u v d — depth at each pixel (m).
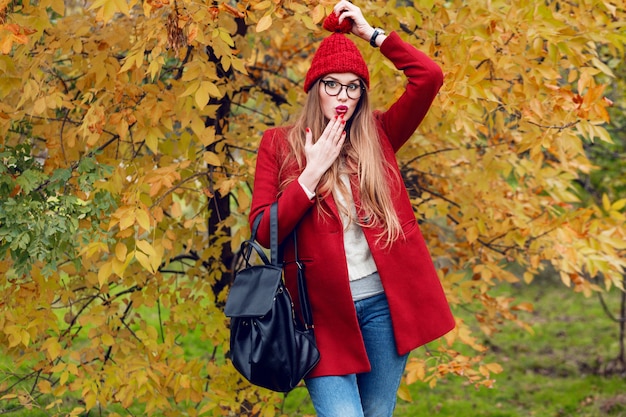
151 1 2.60
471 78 2.85
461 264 4.45
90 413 4.89
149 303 3.56
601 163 6.68
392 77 3.46
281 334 2.21
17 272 3.04
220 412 3.48
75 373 3.29
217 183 3.46
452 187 4.36
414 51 2.38
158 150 3.46
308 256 2.29
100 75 3.12
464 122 3.09
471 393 7.04
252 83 4.55
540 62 3.45
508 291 11.88
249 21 3.59
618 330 9.41
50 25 3.03
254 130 4.04
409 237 2.35
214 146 3.78
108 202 3.08
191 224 3.40
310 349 2.25
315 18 2.60
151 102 3.05
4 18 2.73
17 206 2.93
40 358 3.68
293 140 2.37
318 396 2.29
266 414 3.46
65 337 3.69
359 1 3.18
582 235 3.72
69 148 3.38
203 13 2.71
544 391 7.16
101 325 3.47
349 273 2.31
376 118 2.47
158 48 2.80
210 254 3.75
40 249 2.89
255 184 2.36
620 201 3.81
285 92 4.82
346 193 2.30
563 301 11.24
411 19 3.12
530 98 3.15
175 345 3.69
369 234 2.29
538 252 3.97
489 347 8.83
